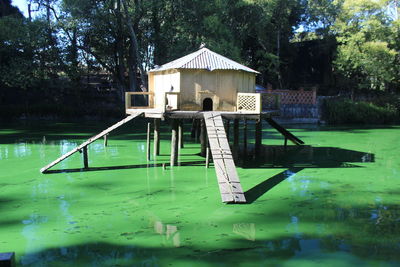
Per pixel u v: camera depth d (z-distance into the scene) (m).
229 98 15.85
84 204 10.65
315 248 7.68
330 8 40.28
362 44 34.53
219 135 13.20
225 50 31.84
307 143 22.12
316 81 43.69
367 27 33.91
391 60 34.25
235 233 8.47
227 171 11.62
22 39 32.03
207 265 6.96
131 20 33.69
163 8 33.91
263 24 35.66
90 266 6.97
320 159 17.20
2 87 36.38
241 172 14.61
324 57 42.62
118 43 35.12
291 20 42.06
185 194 11.59
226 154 12.33
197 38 33.34
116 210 10.12
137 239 8.17
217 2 32.81
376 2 34.06
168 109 15.29
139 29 34.88
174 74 15.73
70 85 36.56
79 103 37.06
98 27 32.56
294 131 28.34
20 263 7.12
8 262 4.18
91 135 25.00
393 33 34.75
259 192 11.79
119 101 37.25
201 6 33.47
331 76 41.88
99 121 34.53
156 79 17.78
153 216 9.63
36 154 18.06
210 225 8.96
